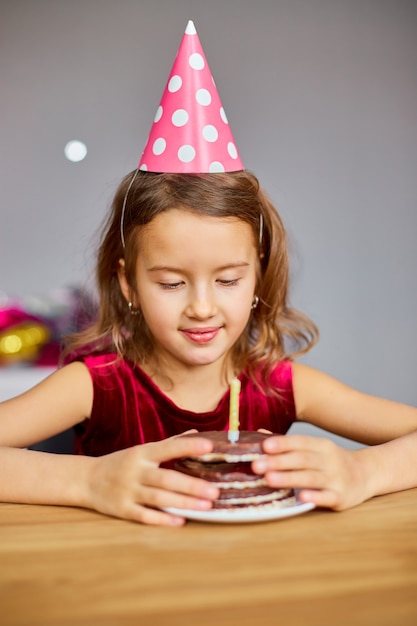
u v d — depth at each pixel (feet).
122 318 3.75
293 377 3.81
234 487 2.41
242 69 9.05
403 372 9.48
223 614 1.79
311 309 9.27
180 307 3.08
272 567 2.03
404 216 9.39
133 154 8.89
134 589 1.91
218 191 3.05
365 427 3.64
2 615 1.79
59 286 8.77
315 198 9.25
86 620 1.76
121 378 3.68
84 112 8.79
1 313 6.40
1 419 3.38
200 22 8.91
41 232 8.79
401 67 9.29
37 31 8.68
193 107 3.18
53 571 2.01
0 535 2.27
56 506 2.56
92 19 8.75
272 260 3.68
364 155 9.29
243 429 3.74
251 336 3.81
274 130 9.15
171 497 2.38
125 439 3.68
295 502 2.51
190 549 2.16
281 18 9.06
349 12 9.15
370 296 9.38
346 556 2.11
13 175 8.71
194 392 3.69
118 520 2.41
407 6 9.23
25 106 8.70
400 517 2.43
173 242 3.01
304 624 1.74
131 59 8.84
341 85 9.20
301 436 2.53
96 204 8.80
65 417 3.57
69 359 3.84
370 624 1.75
